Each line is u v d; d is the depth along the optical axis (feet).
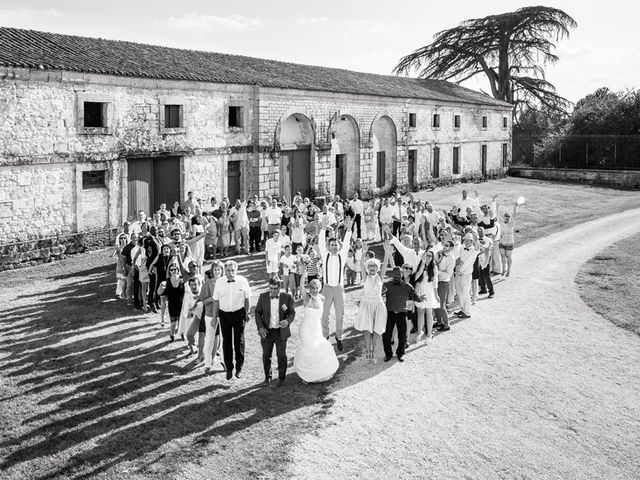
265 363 30.94
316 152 94.22
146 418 27.17
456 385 31.12
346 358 34.99
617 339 38.14
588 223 89.66
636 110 160.15
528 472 23.13
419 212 61.57
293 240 57.93
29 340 37.11
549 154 168.45
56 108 60.03
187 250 39.24
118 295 46.52
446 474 22.95
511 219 55.52
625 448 24.90
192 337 34.45
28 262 58.59
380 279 35.22
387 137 114.32
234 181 81.97
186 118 73.26
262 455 24.18
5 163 56.24
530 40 184.96
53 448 24.53
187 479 22.49
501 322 41.81
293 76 94.63
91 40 75.72
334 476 22.76
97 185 65.46
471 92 158.20
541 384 31.27
